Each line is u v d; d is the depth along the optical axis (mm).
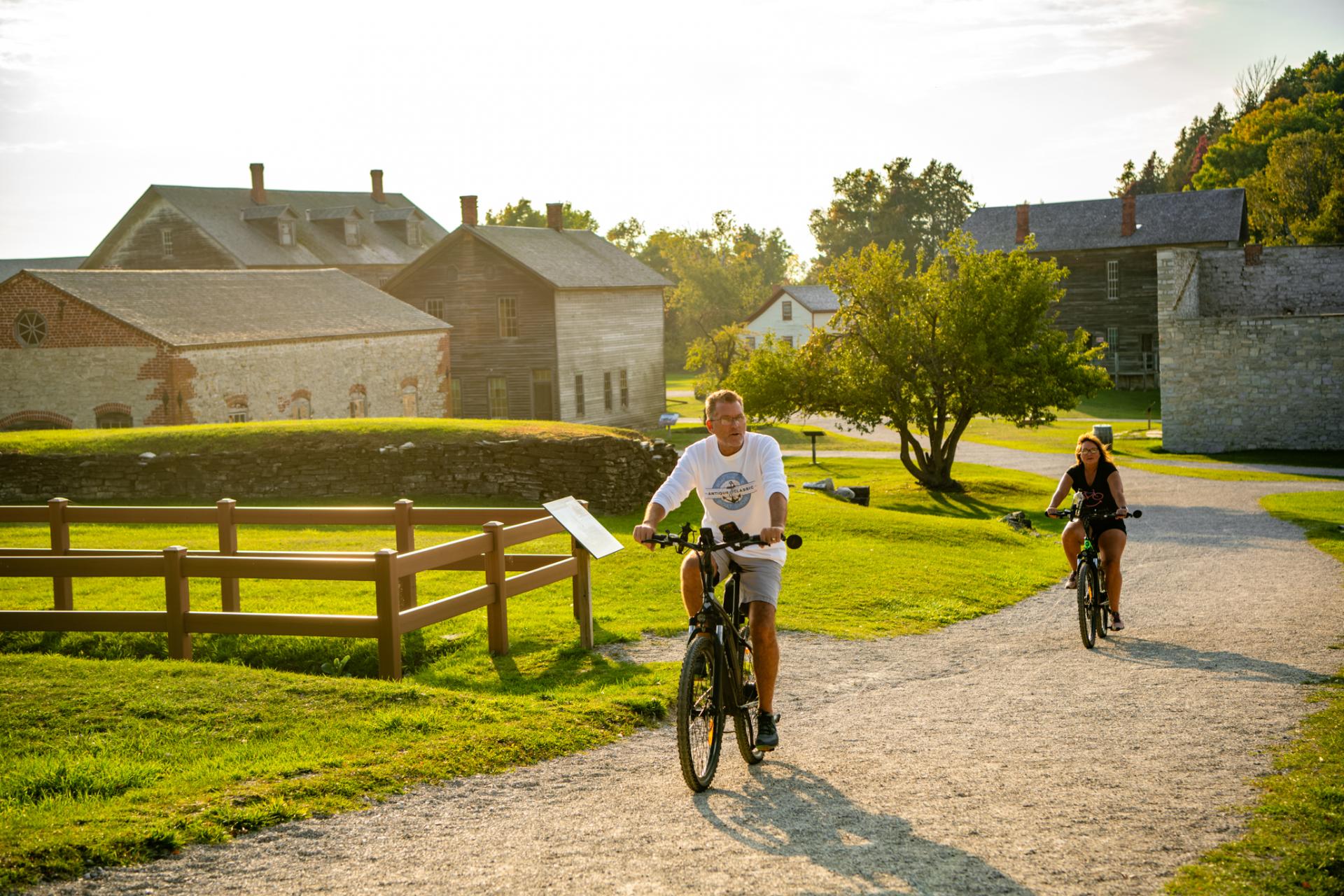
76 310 34406
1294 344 45781
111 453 21922
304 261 64125
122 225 63688
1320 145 86375
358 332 40719
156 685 7594
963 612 12453
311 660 9906
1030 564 17984
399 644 8500
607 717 7051
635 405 59438
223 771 5816
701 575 5930
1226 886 4320
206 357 34562
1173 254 47188
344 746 6352
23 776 5641
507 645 9609
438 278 54219
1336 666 8883
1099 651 9945
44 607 11672
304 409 38531
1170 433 47969
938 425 36062
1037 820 5125
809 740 6797
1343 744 6277
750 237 151875
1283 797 5348
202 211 63469
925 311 35531
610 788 5742
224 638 10203
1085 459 10508
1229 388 46875
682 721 5391
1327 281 58000
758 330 97188
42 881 4441
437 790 5676
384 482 21172
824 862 4641
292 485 21453
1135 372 71625
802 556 15570
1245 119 106188
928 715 7449
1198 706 7465
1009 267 34969
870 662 9492
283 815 5211
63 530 11094
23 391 35406
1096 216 73438
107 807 5238
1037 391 34406
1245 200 70500
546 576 10047
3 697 7262
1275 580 15711
